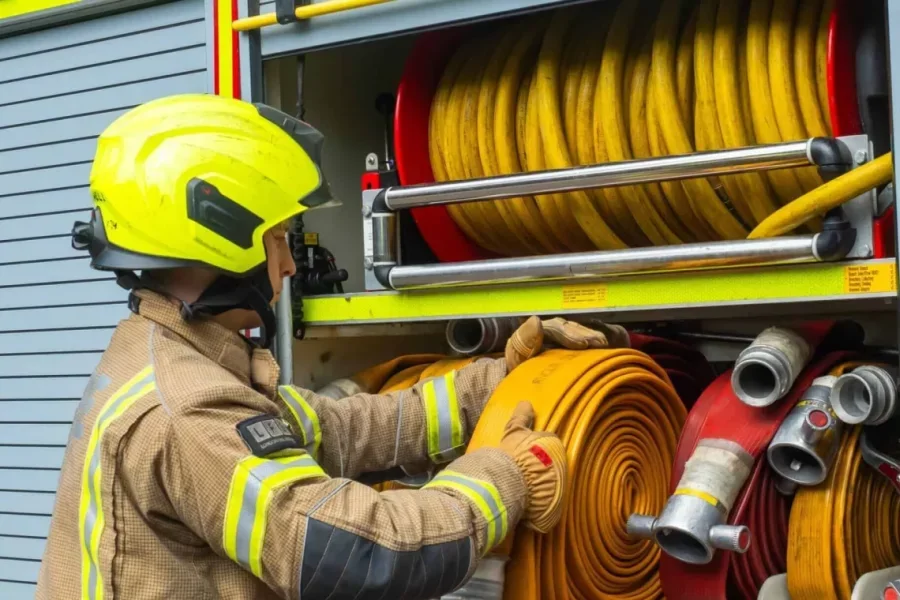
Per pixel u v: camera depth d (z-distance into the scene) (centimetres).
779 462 161
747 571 167
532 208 219
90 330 257
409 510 134
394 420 185
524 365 179
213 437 129
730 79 187
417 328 258
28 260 268
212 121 148
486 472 145
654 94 197
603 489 173
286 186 153
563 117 213
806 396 164
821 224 188
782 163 168
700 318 258
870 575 159
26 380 267
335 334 238
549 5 185
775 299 168
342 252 250
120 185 144
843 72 179
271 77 228
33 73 266
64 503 145
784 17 183
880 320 251
